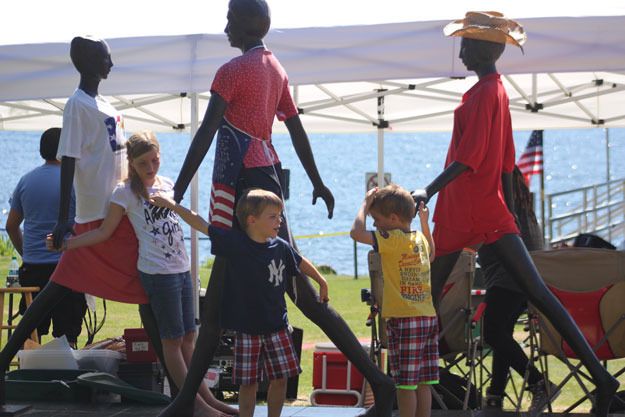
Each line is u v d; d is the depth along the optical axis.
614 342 10.23
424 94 18.25
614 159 79.19
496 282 10.59
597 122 20.31
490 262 10.66
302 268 8.61
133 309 22.89
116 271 9.76
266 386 12.61
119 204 9.52
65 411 10.17
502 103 9.55
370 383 8.94
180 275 9.68
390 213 8.69
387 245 8.59
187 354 9.98
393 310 8.60
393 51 11.32
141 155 9.48
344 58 11.42
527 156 24.58
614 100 19.28
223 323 8.35
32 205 12.80
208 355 8.95
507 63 11.04
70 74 11.94
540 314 10.05
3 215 61.41
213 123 8.73
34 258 12.80
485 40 9.53
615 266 10.36
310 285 8.90
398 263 8.62
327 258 52.53
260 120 8.88
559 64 10.95
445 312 10.57
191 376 8.98
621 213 29.97
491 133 9.44
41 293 9.92
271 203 8.21
